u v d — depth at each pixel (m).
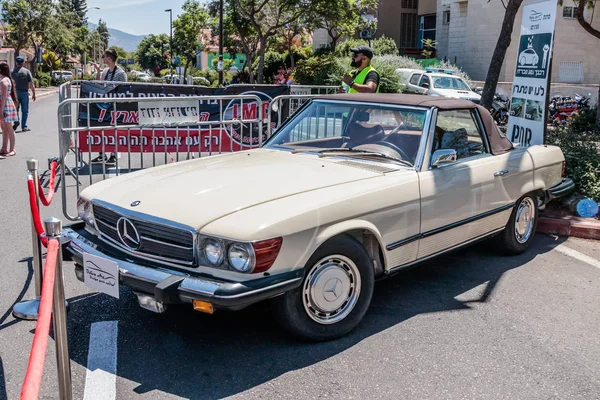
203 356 3.84
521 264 5.77
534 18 7.64
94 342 3.99
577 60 30.33
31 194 4.29
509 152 5.62
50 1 53.69
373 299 4.84
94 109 9.05
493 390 3.52
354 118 5.05
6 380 3.55
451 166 4.83
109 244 4.06
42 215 7.00
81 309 4.54
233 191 3.92
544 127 7.48
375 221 4.11
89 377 3.56
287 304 3.76
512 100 8.23
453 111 4.96
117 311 4.51
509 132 8.29
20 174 9.35
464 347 4.04
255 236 3.44
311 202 3.79
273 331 4.19
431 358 3.88
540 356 3.95
